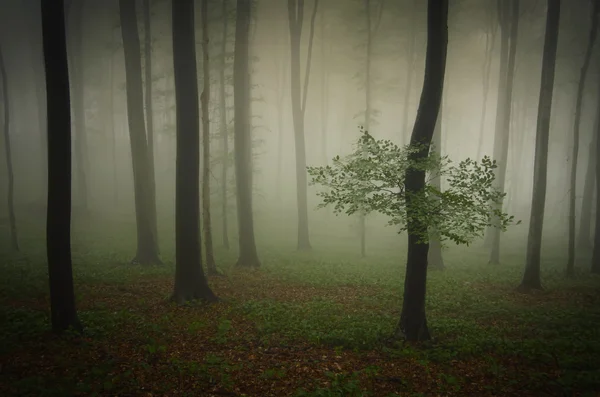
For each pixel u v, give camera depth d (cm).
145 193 1800
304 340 925
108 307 1123
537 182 1558
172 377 704
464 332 1006
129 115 1773
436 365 799
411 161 862
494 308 1252
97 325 947
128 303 1178
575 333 983
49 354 761
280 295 1370
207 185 1602
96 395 617
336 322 1051
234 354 830
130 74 1756
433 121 888
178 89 1166
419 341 915
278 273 1738
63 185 827
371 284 1559
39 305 1083
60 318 853
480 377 749
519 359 825
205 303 1187
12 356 742
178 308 1141
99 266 1698
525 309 1246
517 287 1558
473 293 1455
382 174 888
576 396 666
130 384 664
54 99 795
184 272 1200
